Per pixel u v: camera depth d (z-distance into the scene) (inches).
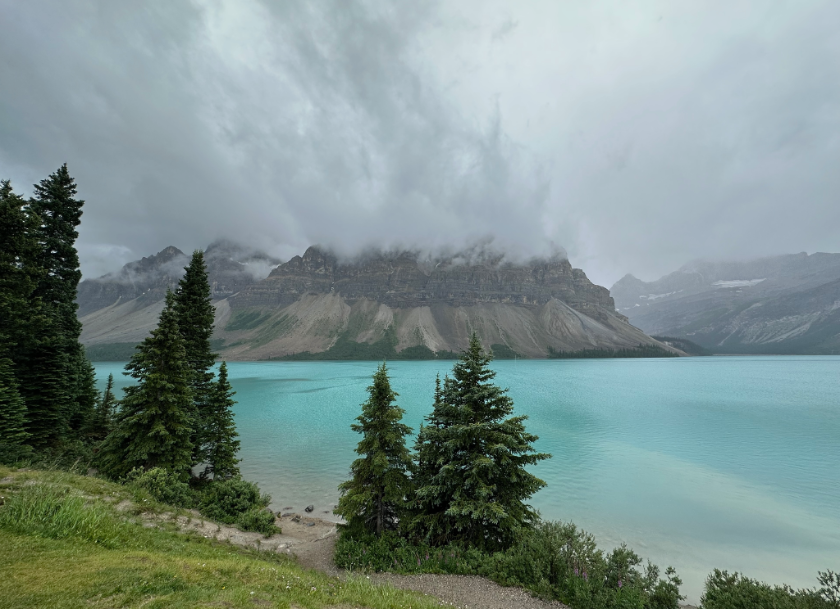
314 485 1541.6
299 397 4552.2
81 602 309.1
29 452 1052.5
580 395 4276.6
